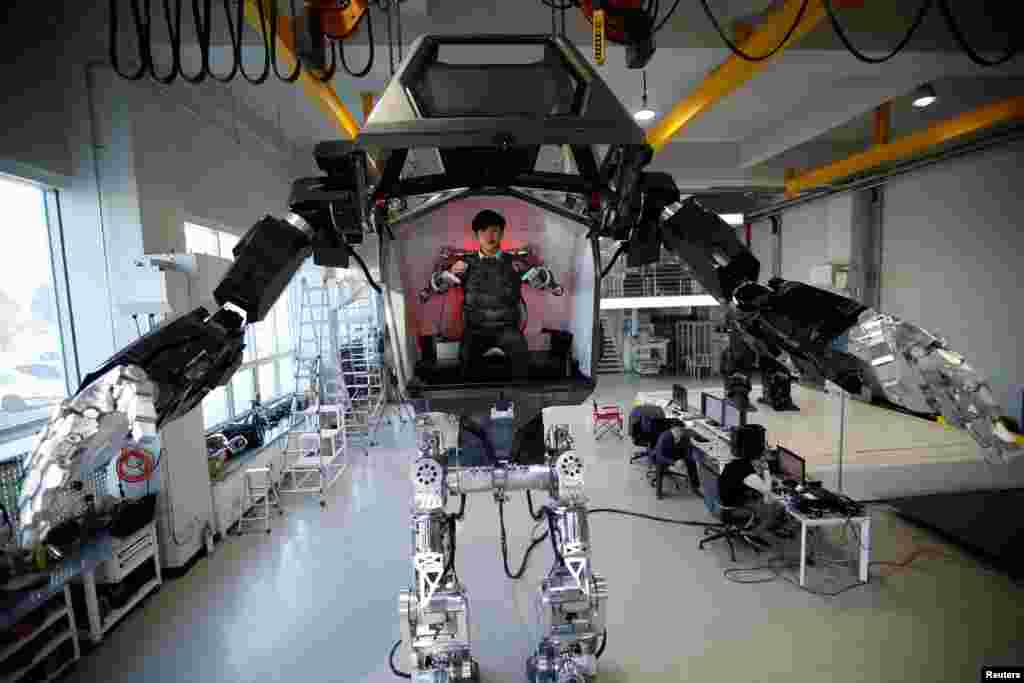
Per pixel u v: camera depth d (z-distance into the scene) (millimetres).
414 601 2494
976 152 7090
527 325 2754
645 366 14586
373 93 6109
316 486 6680
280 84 6156
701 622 3855
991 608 3955
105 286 4285
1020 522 5082
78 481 1166
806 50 4469
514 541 5160
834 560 4695
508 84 1514
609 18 2955
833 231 9578
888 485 5926
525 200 1803
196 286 4668
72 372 4316
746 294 1665
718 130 8180
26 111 3816
